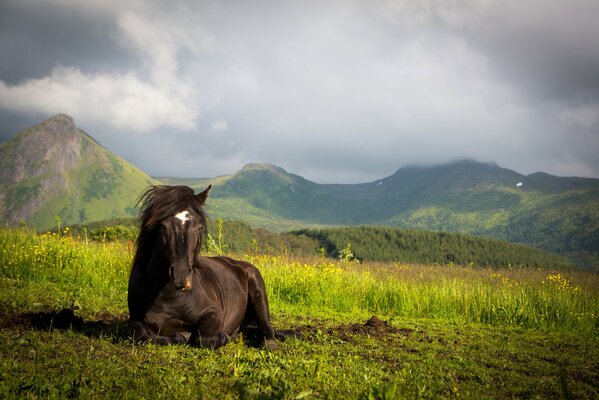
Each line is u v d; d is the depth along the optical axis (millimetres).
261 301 7957
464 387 5621
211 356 5766
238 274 7762
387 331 9586
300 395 4363
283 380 4848
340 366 6043
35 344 5602
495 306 13336
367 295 14562
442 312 13398
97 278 12586
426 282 15969
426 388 5402
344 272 16188
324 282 14656
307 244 86500
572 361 7973
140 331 6090
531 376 6656
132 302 6457
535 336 10883
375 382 5207
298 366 5609
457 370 6555
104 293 11312
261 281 8102
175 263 5797
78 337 6262
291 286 14258
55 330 6457
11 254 13109
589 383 6469
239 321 7609
